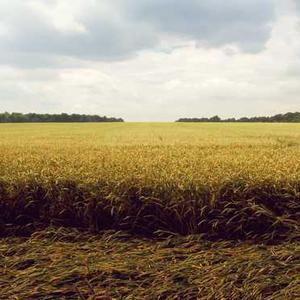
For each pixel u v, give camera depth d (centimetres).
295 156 1071
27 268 550
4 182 725
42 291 483
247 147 1623
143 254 582
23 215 702
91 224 673
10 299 465
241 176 712
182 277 507
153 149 1449
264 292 462
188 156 1103
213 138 2452
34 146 1669
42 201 713
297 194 657
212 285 479
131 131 3966
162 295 468
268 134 3052
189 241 614
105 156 1089
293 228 621
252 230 636
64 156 1097
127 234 643
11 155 1159
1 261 571
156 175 742
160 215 659
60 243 625
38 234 658
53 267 542
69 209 691
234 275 497
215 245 603
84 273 518
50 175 757
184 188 663
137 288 482
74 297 471
